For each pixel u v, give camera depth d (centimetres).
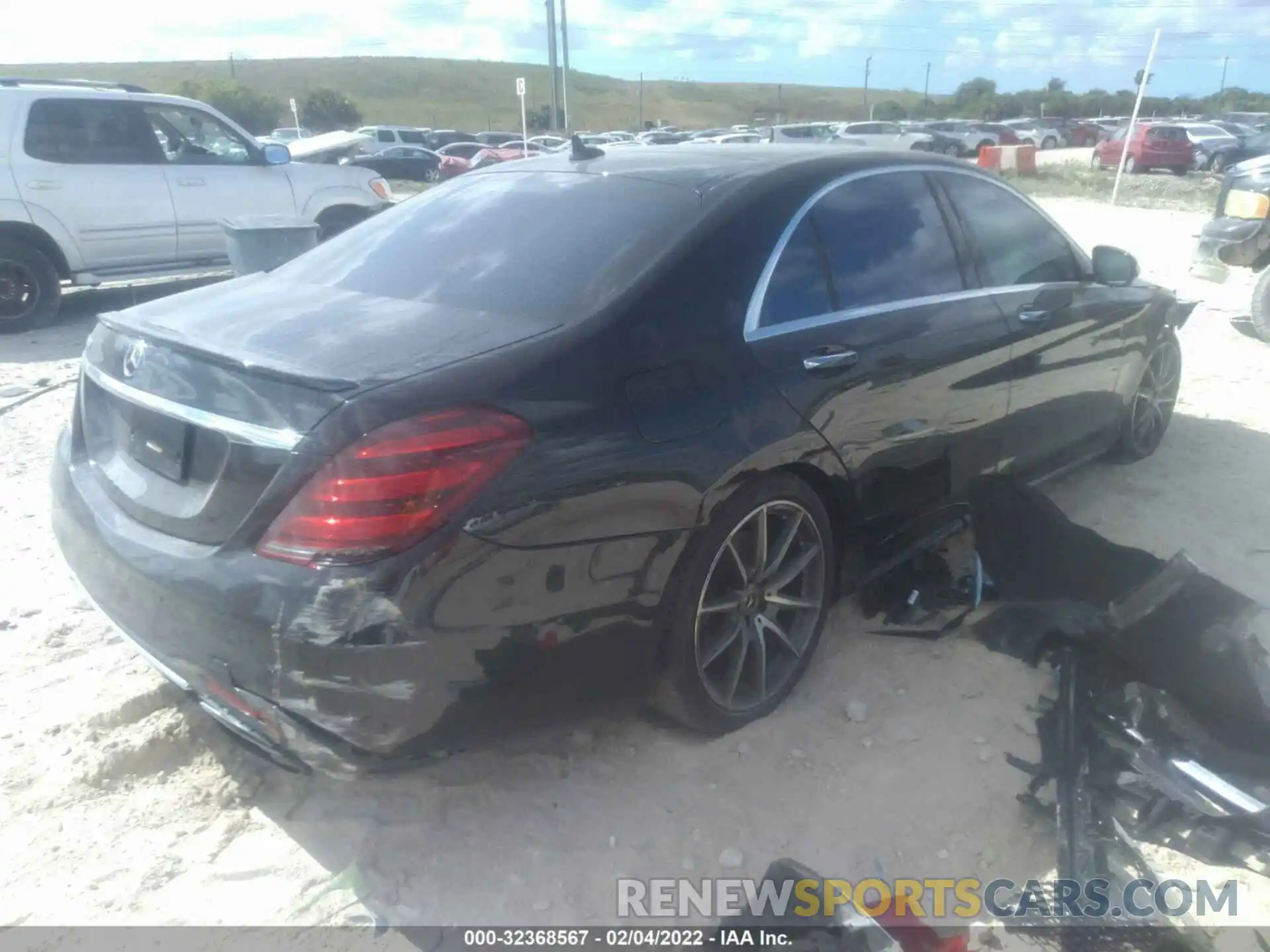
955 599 375
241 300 314
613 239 304
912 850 275
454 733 248
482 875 267
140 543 264
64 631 374
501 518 239
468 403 243
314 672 232
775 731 316
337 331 274
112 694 333
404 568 230
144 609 260
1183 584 352
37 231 910
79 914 254
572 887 264
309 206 1058
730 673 306
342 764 247
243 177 1012
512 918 255
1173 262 1244
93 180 929
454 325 275
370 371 246
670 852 274
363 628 229
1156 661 325
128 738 311
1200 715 305
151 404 269
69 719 321
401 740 241
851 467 324
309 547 233
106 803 291
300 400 239
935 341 354
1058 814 276
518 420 246
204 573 245
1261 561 426
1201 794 275
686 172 336
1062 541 391
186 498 261
